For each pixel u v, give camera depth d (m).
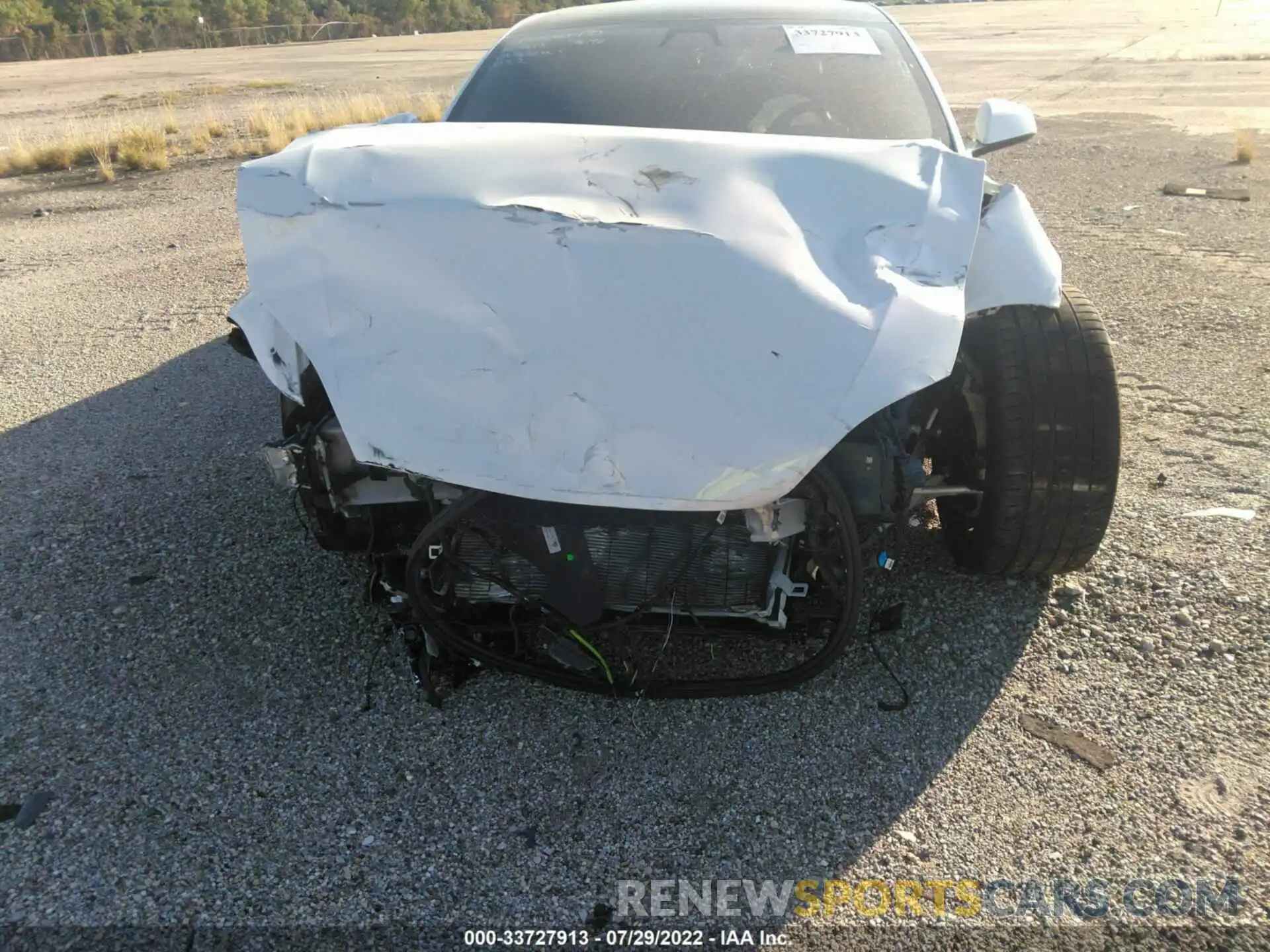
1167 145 10.73
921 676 2.53
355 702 2.50
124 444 4.08
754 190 2.24
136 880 1.99
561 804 2.17
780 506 2.11
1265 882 1.92
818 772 2.23
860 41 3.37
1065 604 2.77
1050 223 7.35
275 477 2.32
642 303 2.03
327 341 2.10
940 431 2.69
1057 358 2.47
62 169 11.94
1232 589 2.79
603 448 1.95
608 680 2.33
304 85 21.61
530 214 2.16
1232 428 3.82
